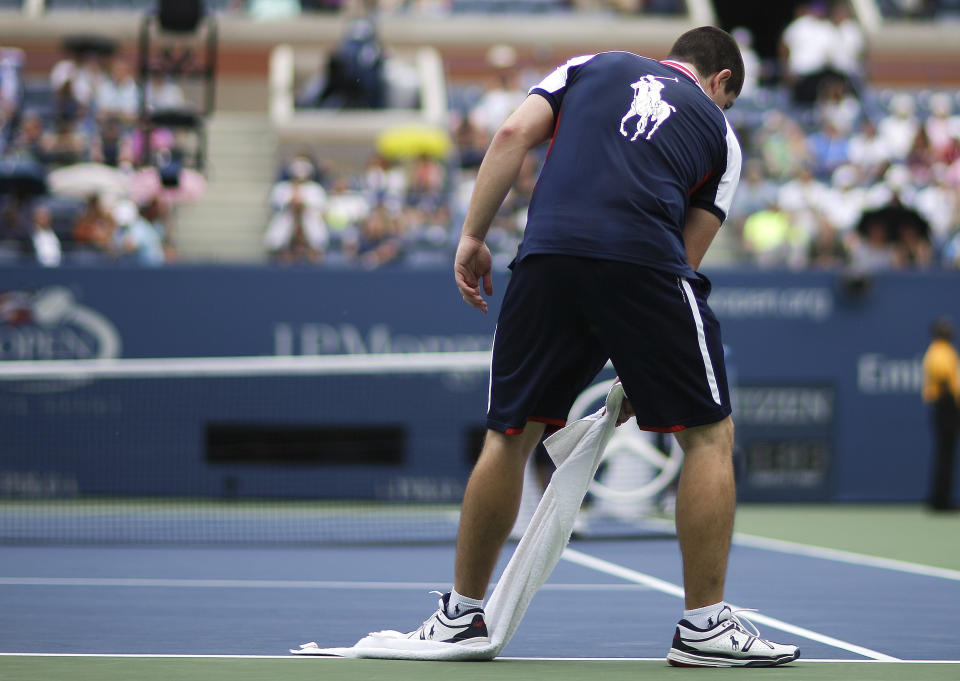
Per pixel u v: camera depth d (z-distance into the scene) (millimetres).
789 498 45219
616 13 74875
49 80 70625
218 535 33219
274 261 49250
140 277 42719
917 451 45531
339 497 42938
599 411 13477
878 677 11844
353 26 64312
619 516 34844
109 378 42375
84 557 26875
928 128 60094
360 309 43250
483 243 13023
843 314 45375
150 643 14180
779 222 51406
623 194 12711
